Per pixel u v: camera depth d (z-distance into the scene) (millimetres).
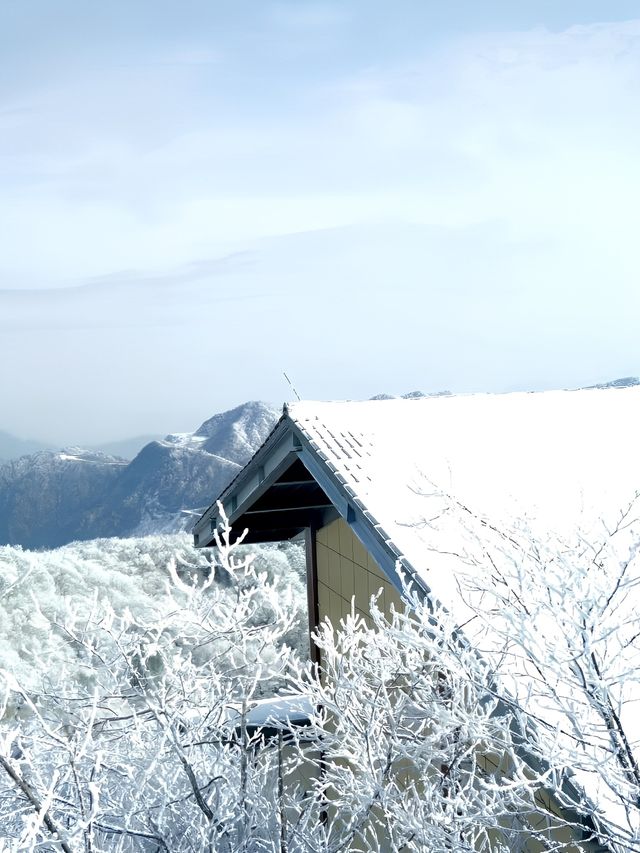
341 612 8977
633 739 3385
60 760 4508
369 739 4199
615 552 3467
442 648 3336
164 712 4367
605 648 3158
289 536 10391
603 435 7520
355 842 6340
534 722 3197
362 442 7145
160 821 4395
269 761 5012
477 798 3627
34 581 19875
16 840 3697
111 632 4617
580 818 3336
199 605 4676
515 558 3426
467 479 6312
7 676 3943
